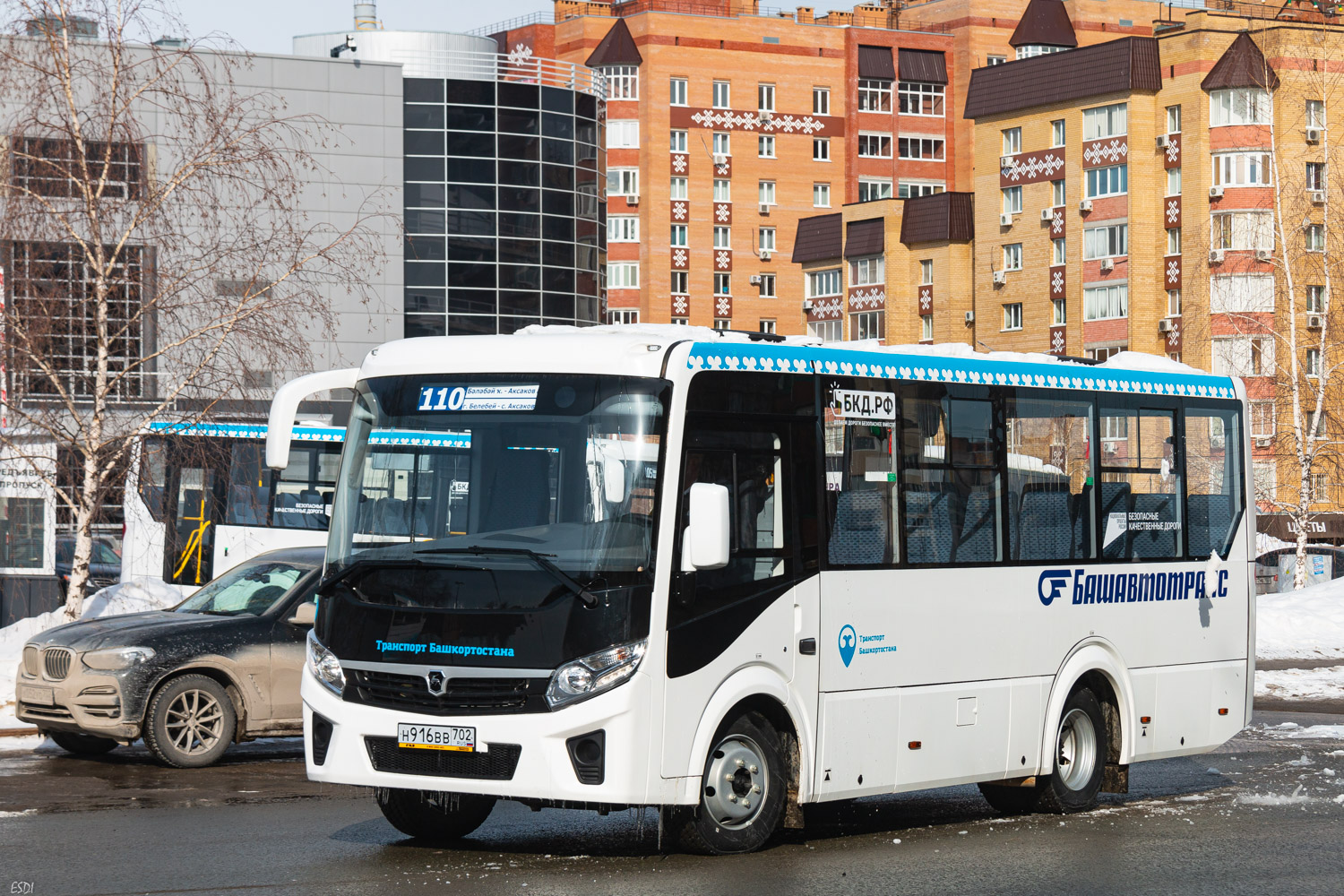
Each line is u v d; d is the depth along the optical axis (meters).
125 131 23.45
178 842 10.76
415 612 9.91
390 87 72.12
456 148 73.38
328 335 25.45
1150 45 81.00
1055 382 12.83
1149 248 80.69
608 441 9.96
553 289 75.69
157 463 25.22
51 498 25.70
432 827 11.04
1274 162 52.47
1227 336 63.25
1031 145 86.12
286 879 9.41
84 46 23.47
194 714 15.11
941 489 11.81
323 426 28.47
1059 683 12.59
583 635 9.65
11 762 15.45
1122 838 11.41
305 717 10.36
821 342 11.15
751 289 103.25
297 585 15.93
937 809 12.93
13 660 20.70
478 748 9.67
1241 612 14.37
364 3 81.06
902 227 94.94
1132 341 80.88
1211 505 14.20
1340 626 33.28
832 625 10.87
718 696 10.10
